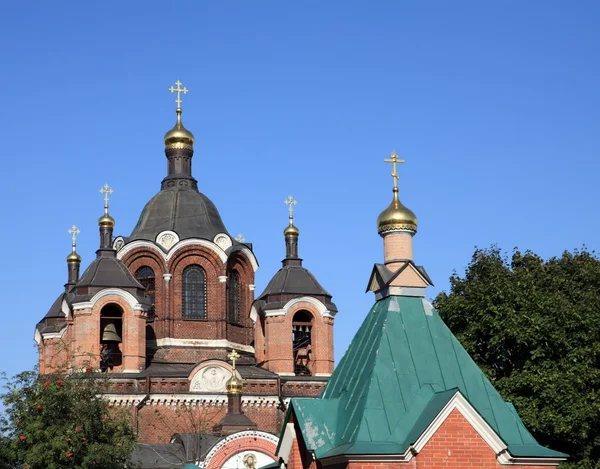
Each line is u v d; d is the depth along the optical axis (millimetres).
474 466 35062
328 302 90312
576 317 56750
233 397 82438
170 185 94938
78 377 59312
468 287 61625
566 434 54000
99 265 85688
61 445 53719
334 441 36969
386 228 41969
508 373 58812
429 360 37844
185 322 88812
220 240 90875
